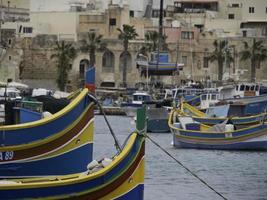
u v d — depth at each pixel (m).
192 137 98.25
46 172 43.59
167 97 176.50
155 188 66.62
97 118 166.75
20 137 42.31
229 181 72.31
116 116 176.50
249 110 125.75
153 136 122.94
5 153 41.97
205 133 97.56
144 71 192.25
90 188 37.91
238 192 66.00
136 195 40.41
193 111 125.06
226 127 97.62
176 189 66.56
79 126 45.28
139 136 40.62
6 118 46.94
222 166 82.94
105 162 40.03
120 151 41.06
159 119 129.88
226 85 157.12
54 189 36.88
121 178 39.28
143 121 40.78
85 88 46.19
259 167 82.19
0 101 63.66
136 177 40.34
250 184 70.75
